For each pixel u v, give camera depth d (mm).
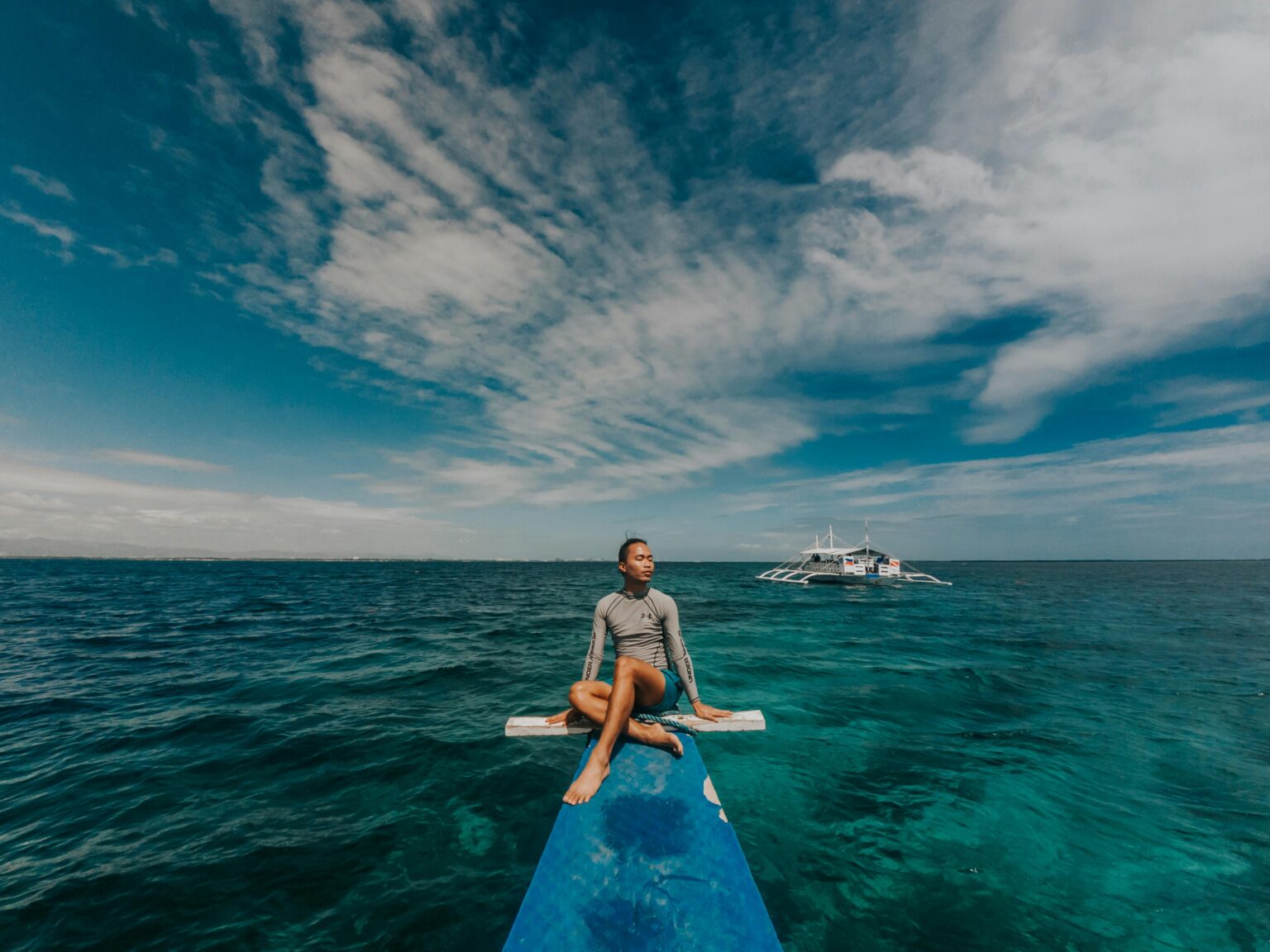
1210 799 5250
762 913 1723
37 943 3324
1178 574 82875
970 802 5156
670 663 3691
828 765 6008
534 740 6727
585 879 1868
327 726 7207
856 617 20969
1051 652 13070
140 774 5730
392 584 46250
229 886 3881
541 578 65500
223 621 19094
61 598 28203
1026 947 3355
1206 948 3344
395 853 4309
